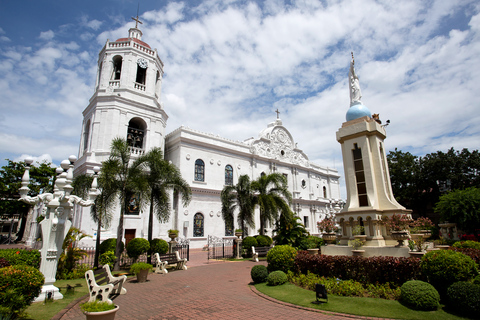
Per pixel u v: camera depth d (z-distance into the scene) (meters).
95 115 24.80
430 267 7.36
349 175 11.70
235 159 34.31
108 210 14.89
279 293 8.80
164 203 16.52
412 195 35.62
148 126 26.89
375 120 12.28
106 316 5.57
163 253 16.31
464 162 33.00
